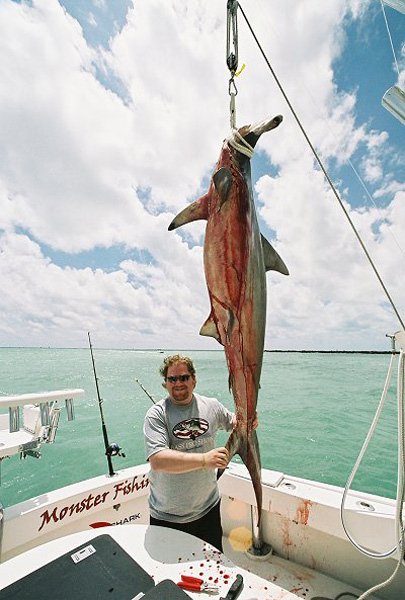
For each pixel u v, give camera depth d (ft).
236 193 4.75
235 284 4.64
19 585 4.23
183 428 7.18
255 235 4.88
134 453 28.63
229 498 9.43
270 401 48.24
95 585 4.24
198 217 5.28
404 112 3.88
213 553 5.03
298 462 26.66
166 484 6.86
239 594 4.41
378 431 33.99
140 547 5.14
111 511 9.17
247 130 4.99
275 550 8.58
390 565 6.99
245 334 4.65
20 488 22.16
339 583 7.54
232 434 5.08
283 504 7.91
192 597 4.26
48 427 8.50
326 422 37.29
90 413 42.37
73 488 8.66
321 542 7.91
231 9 5.16
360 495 7.57
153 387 64.64
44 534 7.93
